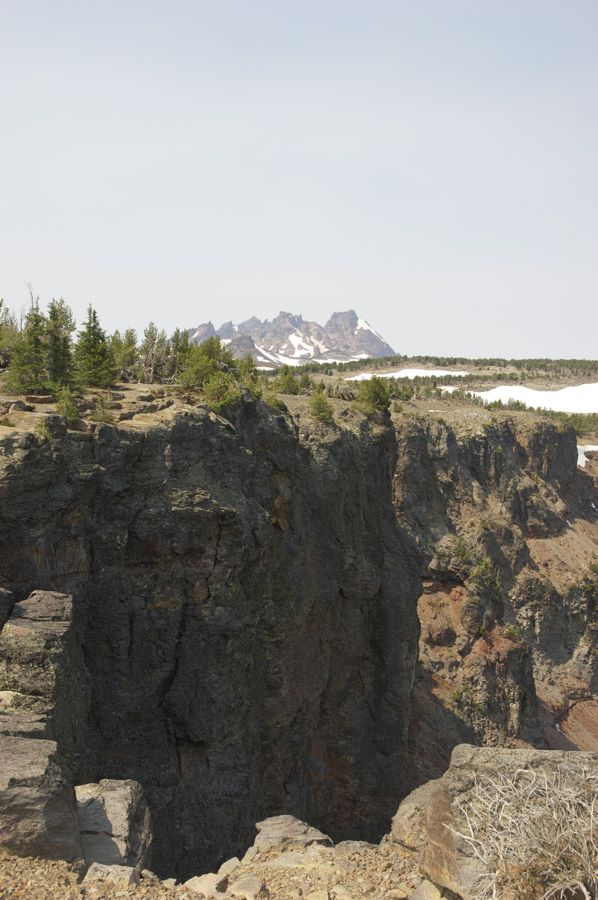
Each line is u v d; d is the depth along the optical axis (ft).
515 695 290.56
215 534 101.91
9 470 73.87
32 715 59.57
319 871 54.75
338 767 152.76
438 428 403.75
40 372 108.58
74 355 119.34
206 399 120.88
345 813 152.46
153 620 94.17
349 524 159.53
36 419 85.25
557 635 396.78
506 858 44.50
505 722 279.69
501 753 49.08
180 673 96.94
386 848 57.00
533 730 297.33
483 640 303.07
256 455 127.75
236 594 104.68
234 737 103.35
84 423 89.92
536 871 44.01
